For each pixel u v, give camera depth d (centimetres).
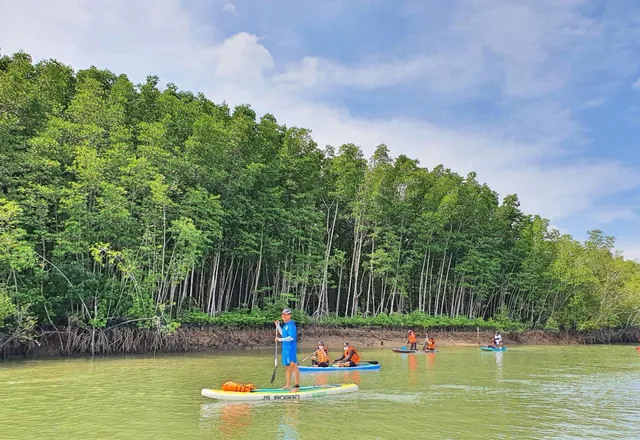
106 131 3066
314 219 4266
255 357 2814
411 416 1287
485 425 1216
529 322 6062
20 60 3312
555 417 1335
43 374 1988
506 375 2281
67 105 3353
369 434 1085
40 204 2622
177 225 2962
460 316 5347
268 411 1300
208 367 2288
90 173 2728
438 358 3164
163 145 3244
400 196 5072
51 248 2850
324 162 4981
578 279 5891
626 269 6725
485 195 6012
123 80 3575
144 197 3058
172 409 1307
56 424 1135
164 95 3700
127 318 2883
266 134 4256
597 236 6481
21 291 2539
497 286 5812
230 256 3872
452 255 5584
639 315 6600
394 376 2134
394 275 5000
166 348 2992
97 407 1327
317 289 4850
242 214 3666
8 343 2512
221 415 1240
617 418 1334
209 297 3575
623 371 2562
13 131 2912
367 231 5069
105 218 2773
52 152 2778
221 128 3531
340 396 1560
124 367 2248
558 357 3516
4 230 2397
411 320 4628
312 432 1087
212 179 3444
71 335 2688
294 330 1548
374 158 4881
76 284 2714
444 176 5591
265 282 4328
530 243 6219
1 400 1427
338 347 3934
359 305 5366
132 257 2870
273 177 4094
